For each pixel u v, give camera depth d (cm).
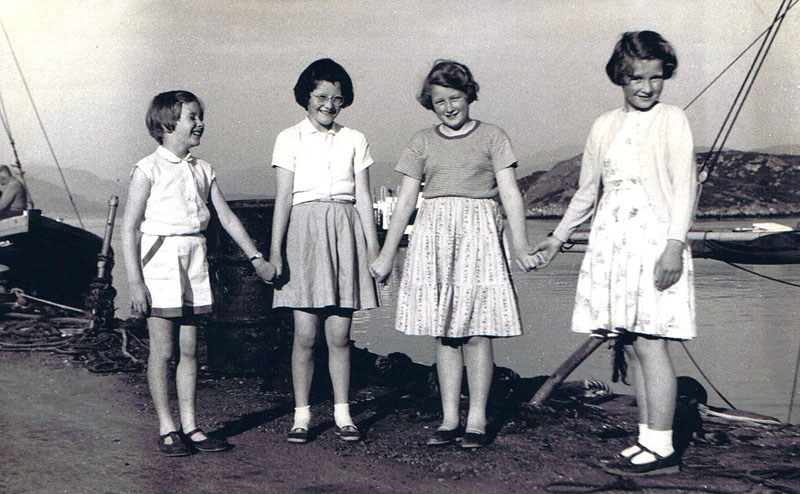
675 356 1522
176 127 349
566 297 2581
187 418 364
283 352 491
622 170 317
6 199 1136
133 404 448
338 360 384
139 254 345
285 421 415
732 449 359
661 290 308
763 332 1499
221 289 521
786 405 768
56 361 579
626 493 301
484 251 356
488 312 355
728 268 3391
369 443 374
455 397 373
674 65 312
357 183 380
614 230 318
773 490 301
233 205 508
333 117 376
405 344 1784
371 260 379
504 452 356
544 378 484
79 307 1222
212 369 529
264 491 307
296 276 368
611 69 318
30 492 304
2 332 696
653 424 323
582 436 381
